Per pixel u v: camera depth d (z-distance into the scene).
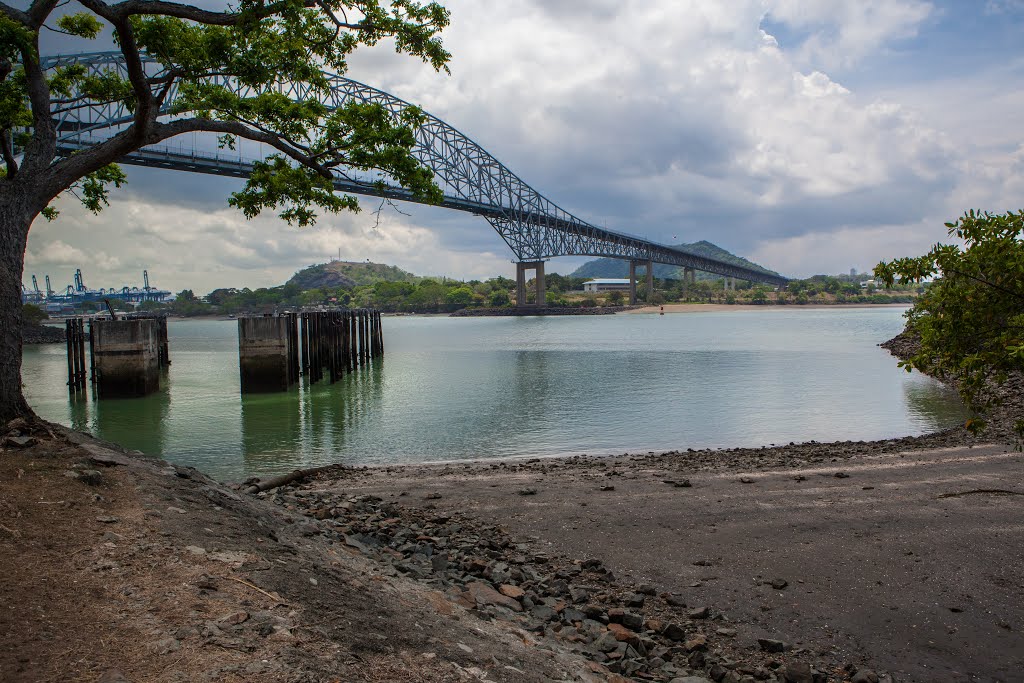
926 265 8.81
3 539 5.64
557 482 14.79
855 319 141.62
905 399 30.39
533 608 7.76
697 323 131.38
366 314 54.47
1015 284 8.40
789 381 38.06
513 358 58.41
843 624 7.79
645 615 7.99
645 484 14.32
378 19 12.70
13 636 4.38
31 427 8.56
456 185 141.50
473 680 4.96
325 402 32.94
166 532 6.39
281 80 14.18
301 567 6.46
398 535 10.04
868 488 13.32
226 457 20.59
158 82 12.91
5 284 8.89
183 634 4.65
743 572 9.30
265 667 4.34
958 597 8.39
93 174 14.97
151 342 35.81
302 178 14.21
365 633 5.31
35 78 10.09
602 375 42.94
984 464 14.98
